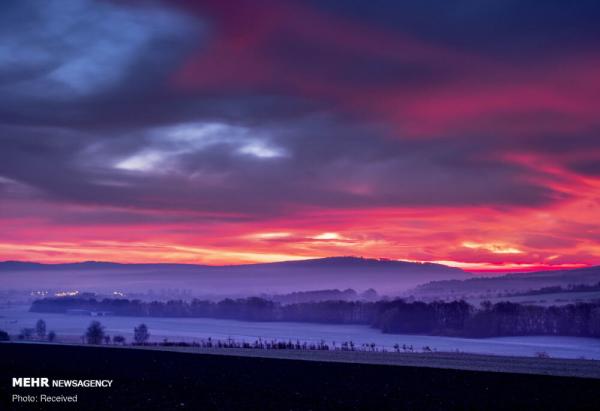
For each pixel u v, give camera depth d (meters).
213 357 43.59
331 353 52.91
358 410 23.75
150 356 43.28
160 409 23.47
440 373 35.22
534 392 28.34
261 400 25.72
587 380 32.38
